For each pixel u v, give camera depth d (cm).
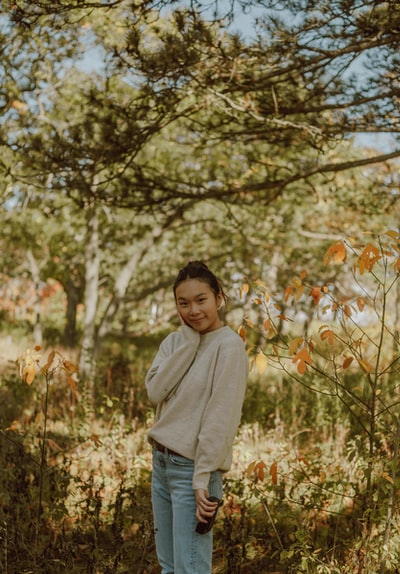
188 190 782
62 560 360
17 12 536
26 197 1379
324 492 415
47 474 446
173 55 546
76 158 640
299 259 1900
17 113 911
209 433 248
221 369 254
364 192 1040
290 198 1302
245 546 376
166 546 272
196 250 1972
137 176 747
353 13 554
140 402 787
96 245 1420
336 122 701
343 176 1052
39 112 1025
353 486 368
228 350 256
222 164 1112
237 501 455
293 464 507
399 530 329
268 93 673
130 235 1661
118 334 1964
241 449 500
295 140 721
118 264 2034
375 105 657
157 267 2089
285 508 407
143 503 397
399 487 297
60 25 561
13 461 480
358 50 570
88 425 580
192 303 263
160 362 277
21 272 2428
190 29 547
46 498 432
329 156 1044
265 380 1089
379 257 304
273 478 327
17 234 1862
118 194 741
